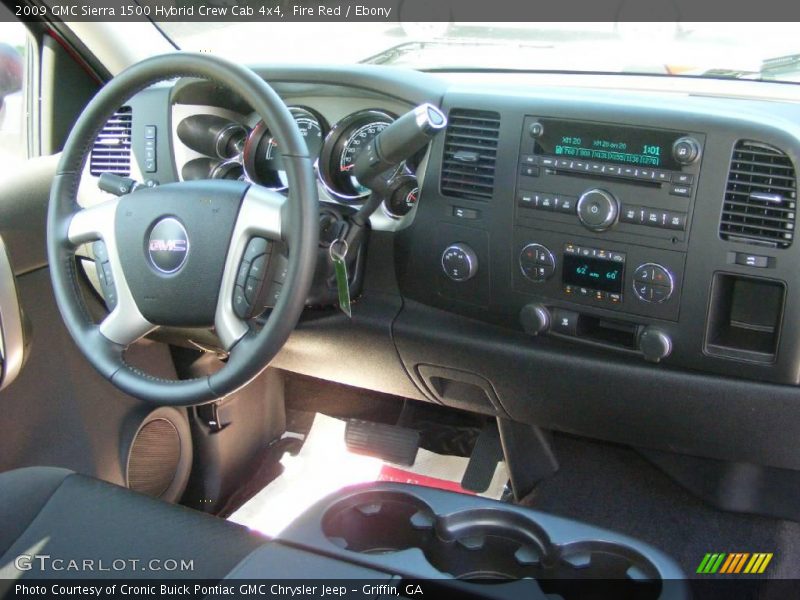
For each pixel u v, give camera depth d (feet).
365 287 5.64
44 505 4.23
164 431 6.54
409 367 5.83
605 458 6.63
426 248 5.24
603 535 3.46
